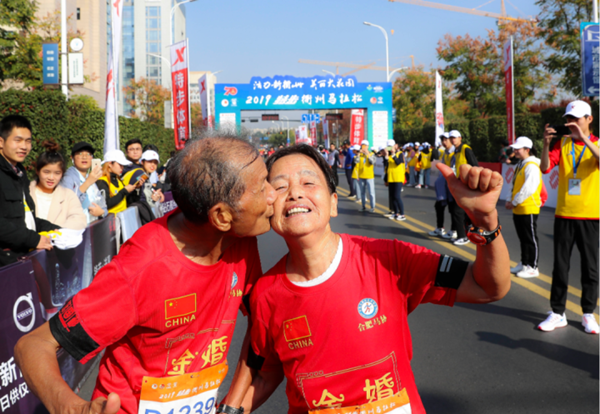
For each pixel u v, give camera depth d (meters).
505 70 16.47
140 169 5.59
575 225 3.93
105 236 4.02
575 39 23.77
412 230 9.12
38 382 1.16
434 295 1.39
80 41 12.07
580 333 3.95
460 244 7.68
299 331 1.36
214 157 1.21
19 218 3.10
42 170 3.77
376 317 1.34
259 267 1.63
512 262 6.34
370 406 1.34
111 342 1.33
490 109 31.34
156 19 101.69
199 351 1.44
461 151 7.50
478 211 1.19
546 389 3.03
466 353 3.61
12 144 3.25
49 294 2.79
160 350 1.40
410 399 1.38
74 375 2.97
